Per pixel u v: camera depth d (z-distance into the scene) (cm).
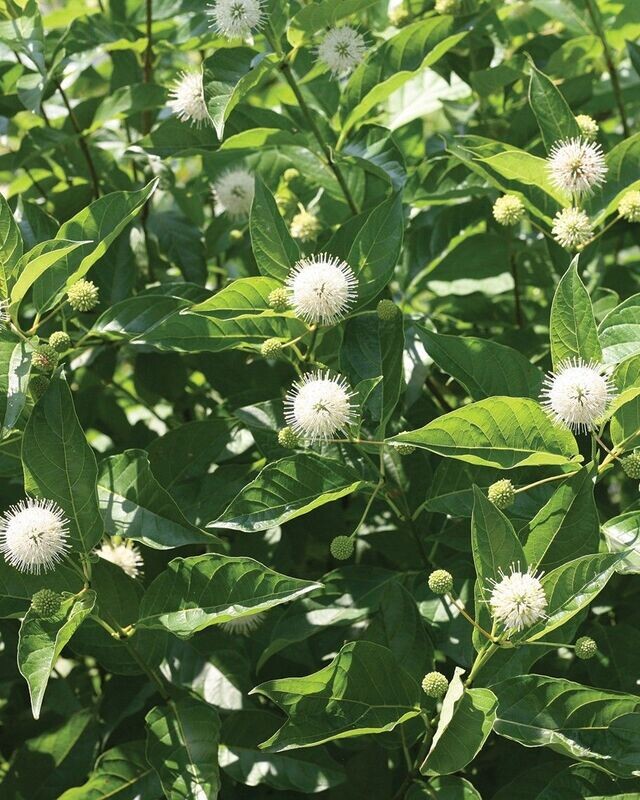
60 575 85
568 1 110
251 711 90
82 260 84
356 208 99
